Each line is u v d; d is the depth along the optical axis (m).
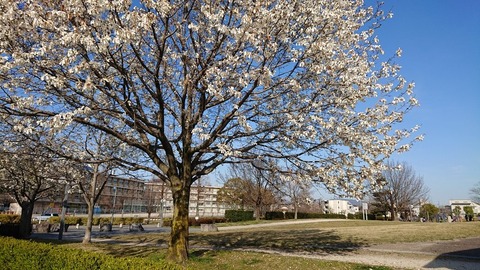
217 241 17.73
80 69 7.80
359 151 9.64
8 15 7.15
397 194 51.53
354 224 32.31
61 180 17.05
